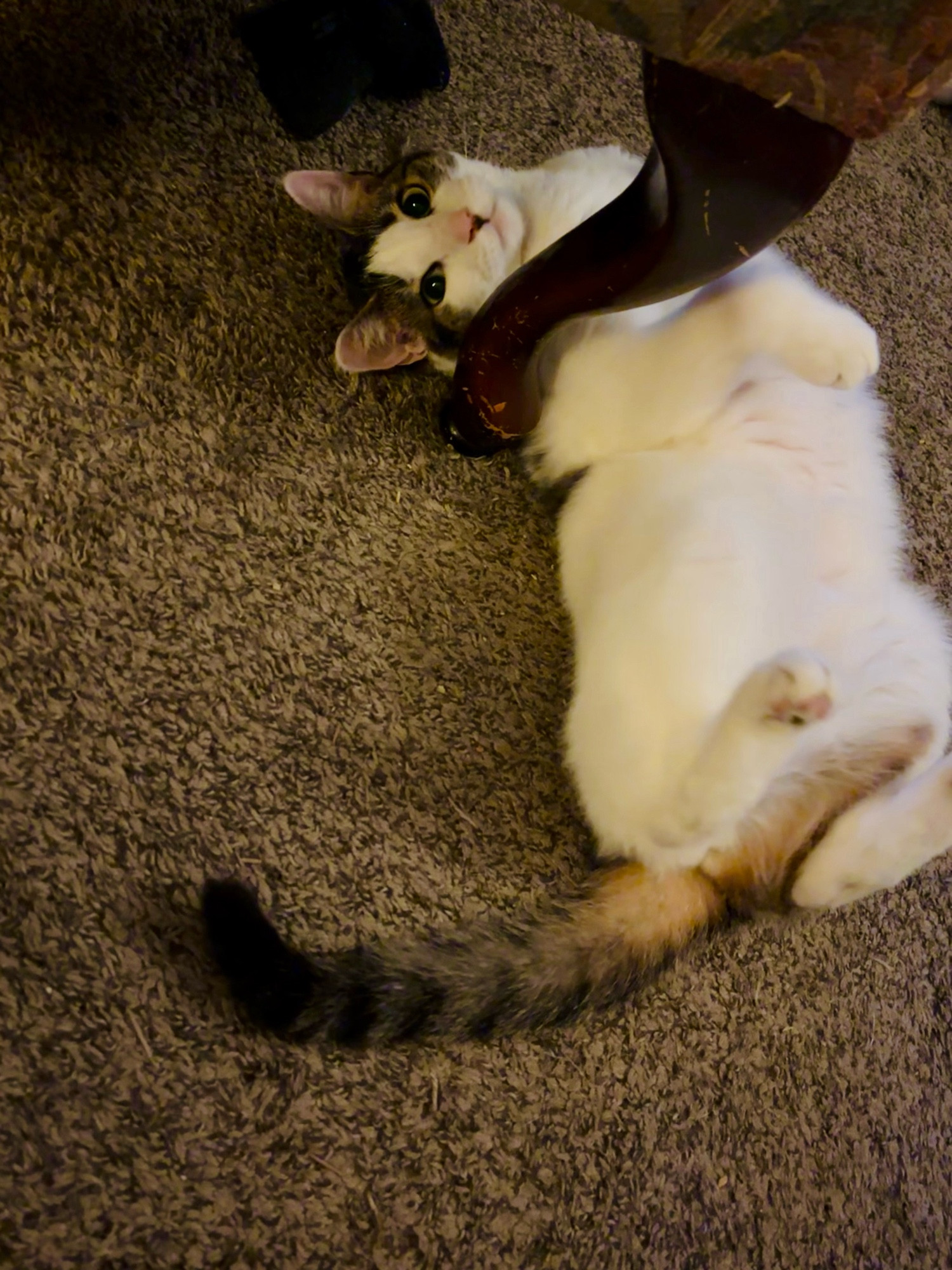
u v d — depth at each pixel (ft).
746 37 2.05
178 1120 3.37
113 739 3.68
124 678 3.76
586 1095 3.94
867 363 3.62
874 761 4.05
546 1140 3.83
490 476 4.62
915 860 3.84
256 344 4.37
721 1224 3.97
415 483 4.49
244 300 4.40
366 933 3.82
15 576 3.71
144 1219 3.23
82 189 4.22
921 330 5.74
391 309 4.43
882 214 5.98
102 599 3.82
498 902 4.04
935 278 5.94
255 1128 3.47
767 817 3.96
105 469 3.97
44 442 3.90
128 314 4.17
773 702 3.22
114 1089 3.33
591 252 3.10
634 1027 4.10
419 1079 3.73
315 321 4.54
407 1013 3.63
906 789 3.92
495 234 4.28
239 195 4.54
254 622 4.02
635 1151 3.94
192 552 4.01
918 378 5.60
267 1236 3.36
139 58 4.45
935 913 4.79
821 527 4.23
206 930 3.53
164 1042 3.43
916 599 4.52
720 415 4.10
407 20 4.62
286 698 3.98
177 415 4.14
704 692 3.57
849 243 5.77
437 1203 3.60
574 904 4.06
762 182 2.54
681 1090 4.09
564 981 3.91
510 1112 3.81
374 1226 3.50
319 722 4.00
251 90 4.68
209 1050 3.48
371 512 4.37
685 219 2.70
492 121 5.23
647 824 3.67
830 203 5.83
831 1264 4.10
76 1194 3.17
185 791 3.73
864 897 4.33
